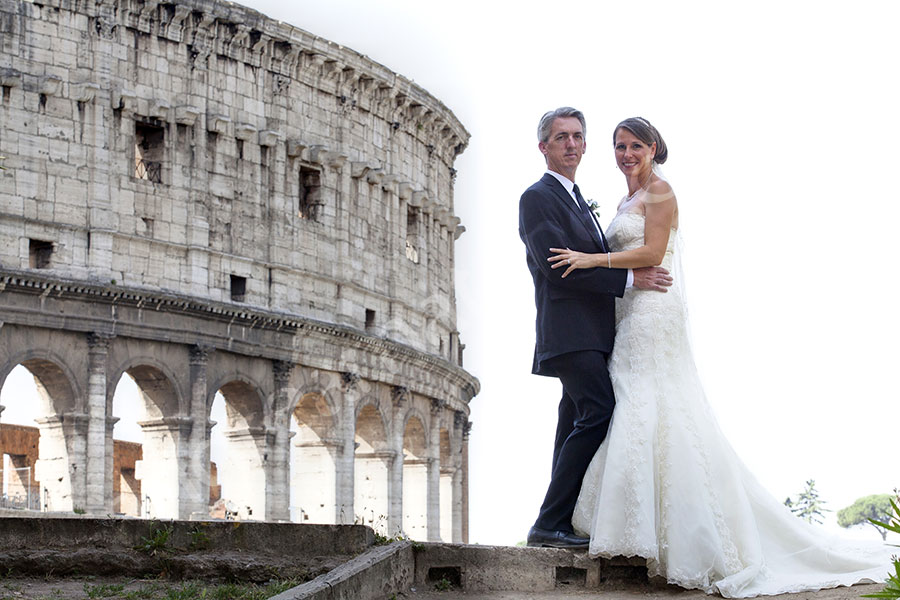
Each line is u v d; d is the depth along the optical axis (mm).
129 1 83188
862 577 17094
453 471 110500
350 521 93312
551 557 18266
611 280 18203
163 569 19141
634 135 18844
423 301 105375
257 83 90938
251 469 88312
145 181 83312
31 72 79062
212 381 84562
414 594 17938
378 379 97188
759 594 17062
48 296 76375
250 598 17422
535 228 18594
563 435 19359
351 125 97625
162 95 85062
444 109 106938
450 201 112375
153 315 81062
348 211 96500
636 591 17828
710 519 17594
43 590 18062
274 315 87375
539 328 18734
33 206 78125
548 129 18969
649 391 18016
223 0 87000
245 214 88875
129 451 103438
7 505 88750
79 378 77812
